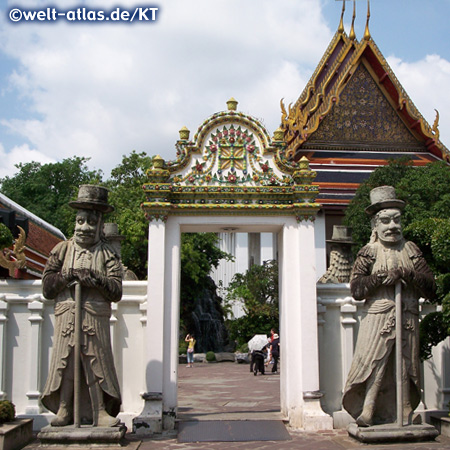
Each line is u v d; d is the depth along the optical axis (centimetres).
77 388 962
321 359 1216
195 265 3794
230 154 1210
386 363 984
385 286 996
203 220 1179
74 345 965
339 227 1438
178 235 1173
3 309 1166
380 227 1015
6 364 1166
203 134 1210
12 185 5112
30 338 1174
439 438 1001
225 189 1177
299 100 3173
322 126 3025
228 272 5369
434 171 2022
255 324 4003
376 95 3075
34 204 4922
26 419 1047
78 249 1011
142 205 1152
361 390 1009
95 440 945
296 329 1159
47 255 1909
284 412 1186
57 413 985
